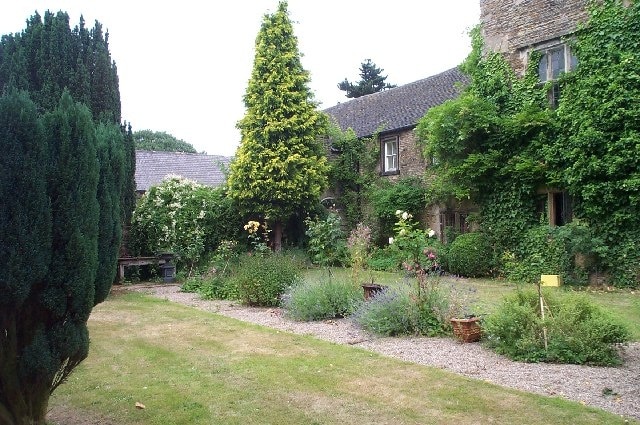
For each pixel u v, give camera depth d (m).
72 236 3.64
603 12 11.73
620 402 4.45
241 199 17.47
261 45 18.34
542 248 12.72
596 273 11.80
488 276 13.90
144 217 15.53
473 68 14.95
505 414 4.23
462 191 14.35
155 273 15.23
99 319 8.76
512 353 5.90
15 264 3.32
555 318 5.96
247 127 18.39
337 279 9.43
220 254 13.82
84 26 11.89
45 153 3.54
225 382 5.24
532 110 13.05
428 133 15.42
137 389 5.08
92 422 4.29
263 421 4.22
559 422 4.03
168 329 7.90
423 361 5.93
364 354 6.23
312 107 18.94
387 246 17.61
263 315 9.08
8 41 10.85
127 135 13.52
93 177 3.82
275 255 11.49
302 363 5.88
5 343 3.54
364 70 43.75
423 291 7.62
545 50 13.38
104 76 12.10
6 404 3.65
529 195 13.26
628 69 11.11
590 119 11.66
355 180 20.22
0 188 3.32
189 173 27.91
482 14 14.90
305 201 18.14
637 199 10.89
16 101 3.45
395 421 4.16
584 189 11.75
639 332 7.06
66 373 4.03
